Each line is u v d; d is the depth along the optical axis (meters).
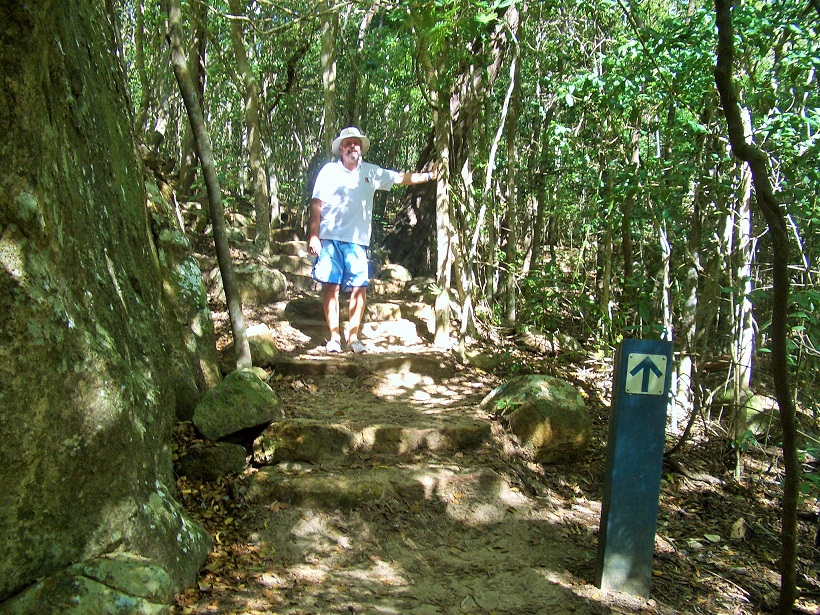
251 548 3.34
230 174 10.91
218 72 10.85
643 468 3.27
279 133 12.57
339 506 3.71
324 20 7.52
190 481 3.76
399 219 8.98
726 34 2.52
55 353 2.41
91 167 3.14
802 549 4.14
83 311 2.69
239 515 3.56
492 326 6.83
